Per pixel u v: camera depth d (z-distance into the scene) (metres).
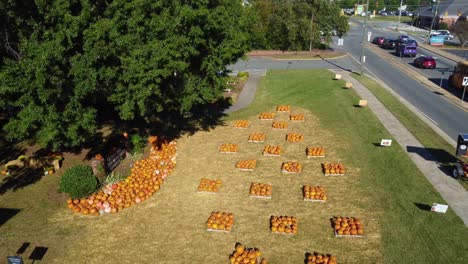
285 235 15.57
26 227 16.45
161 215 17.17
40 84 16.22
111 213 17.39
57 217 17.17
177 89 22.31
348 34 78.56
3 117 27.88
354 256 14.28
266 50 59.03
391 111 29.69
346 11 123.94
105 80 19.66
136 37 18.59
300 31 57.19
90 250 15.00
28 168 21.53
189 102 21.62
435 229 15.55
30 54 16.69
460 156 21.14
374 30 84.38
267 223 16.39
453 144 23.59
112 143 24.88
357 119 28.12
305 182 19.70
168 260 14.30
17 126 17.42
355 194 18.39
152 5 18.97
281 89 37.41
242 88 38.19
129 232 16.03
